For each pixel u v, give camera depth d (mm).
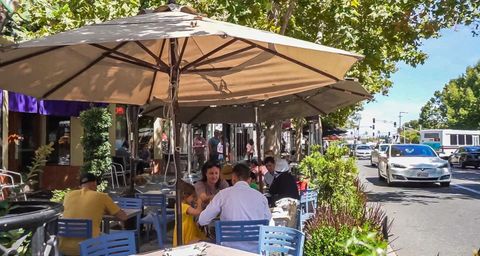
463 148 40219
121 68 6301
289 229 5152
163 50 6016
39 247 3443
